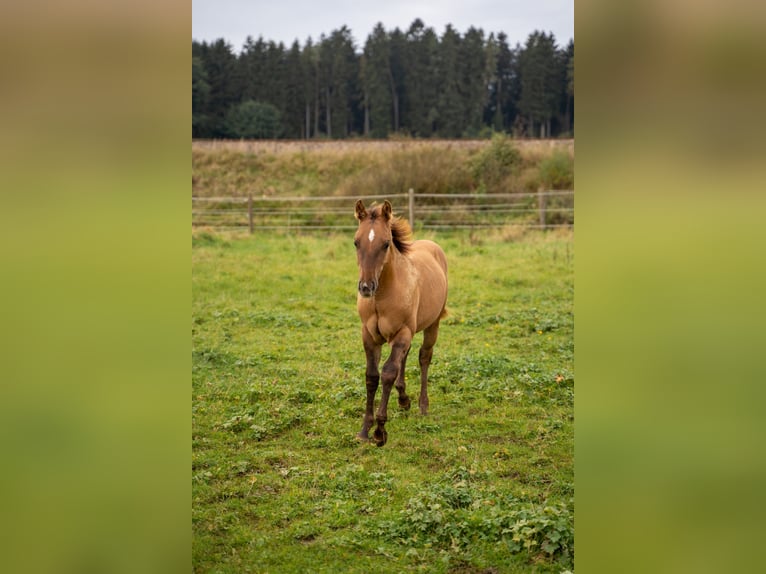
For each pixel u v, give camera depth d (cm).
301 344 760
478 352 724
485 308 903
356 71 5097
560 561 325
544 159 1880
